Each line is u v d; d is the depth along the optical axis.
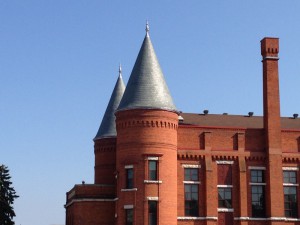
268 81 63.59
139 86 59.19
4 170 81.00
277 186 61.34
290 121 72.75
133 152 58.00
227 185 61.12
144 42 61.56
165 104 58.72
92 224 62.00
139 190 57.19
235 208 60.81
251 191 61.62
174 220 57.56
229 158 61.69
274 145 62.25
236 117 71.81
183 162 60.62
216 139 61.91
